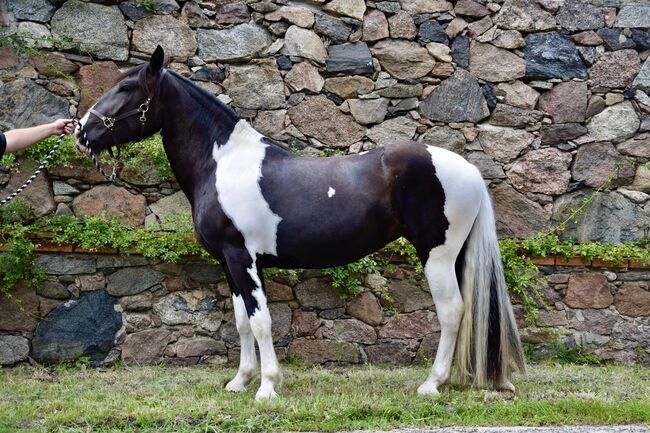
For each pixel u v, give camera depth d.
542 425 3.95
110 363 5.87
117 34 6.18
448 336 4.52
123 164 6.06
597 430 3.79
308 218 4.48
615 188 6.39
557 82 6.44
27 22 6.04
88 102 6.12
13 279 5.71
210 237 4.59
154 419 3.97
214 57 6.27
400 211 4.54
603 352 6.19
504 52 6.43
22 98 6.03
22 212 5.82
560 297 6.23
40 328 5.80
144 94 4.66
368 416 4.09
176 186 6.15
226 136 4.69
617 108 6.43
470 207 4.52
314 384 5.05
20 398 4.64
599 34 6.46
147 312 5.95
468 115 6.39
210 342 5.98
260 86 6.30
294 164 4.62
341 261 4.68
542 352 6.18
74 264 5.87
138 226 6.06
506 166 6.37
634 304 6.23
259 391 4.41
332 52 6.37
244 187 4.51
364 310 6.12
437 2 6.44
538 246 6.14
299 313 6.07
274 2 6.34
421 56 6.40
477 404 4.22
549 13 6.46
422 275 6.17
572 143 6.40
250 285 4.53
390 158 4.53
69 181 5.99
